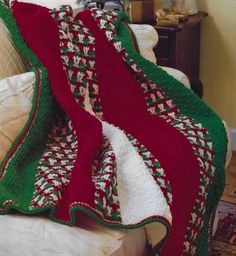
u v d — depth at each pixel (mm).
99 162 1462
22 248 1119
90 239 1215
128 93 1797
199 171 1576
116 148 1487
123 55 1808
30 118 1533
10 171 1386
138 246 1384
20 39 1739
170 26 2484
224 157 1731
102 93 1781
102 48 1824
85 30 1834
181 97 1822
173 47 2512
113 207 1306
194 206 1555
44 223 1248
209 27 2793
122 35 1891
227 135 1788
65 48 1739
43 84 1611
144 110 1790
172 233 1440
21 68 1742
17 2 1804
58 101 1623
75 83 1729
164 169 1498
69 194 1302
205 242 1728
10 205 1260
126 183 1415
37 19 1751
